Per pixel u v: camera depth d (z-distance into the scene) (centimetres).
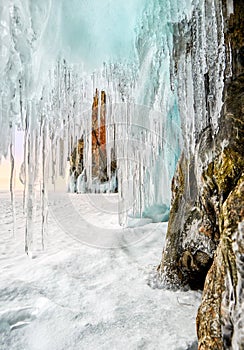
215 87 204
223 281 131
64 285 292
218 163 185
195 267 261
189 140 264
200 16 213
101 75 317
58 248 468
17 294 257
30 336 195
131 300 254
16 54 208
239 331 110
